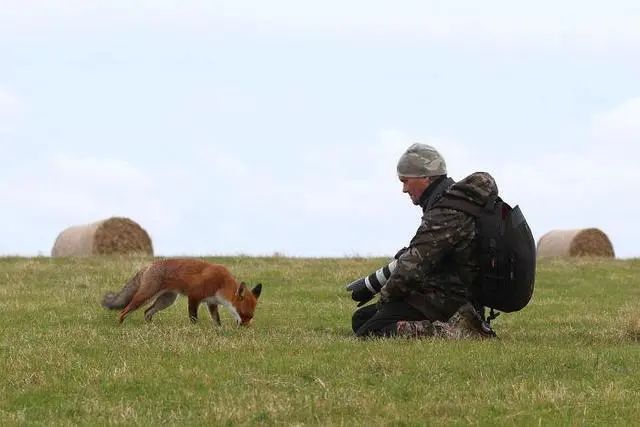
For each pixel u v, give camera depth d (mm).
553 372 12125
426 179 15156
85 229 37781
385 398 10648
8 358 12930
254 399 10422
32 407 10477
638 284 28547
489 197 14641
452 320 14984
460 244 14617
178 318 18531
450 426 9602
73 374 11930
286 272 29016
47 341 14562
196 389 11195
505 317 20312
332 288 25453
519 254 14430
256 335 15531
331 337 15438
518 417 9883
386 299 15141
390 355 12953
